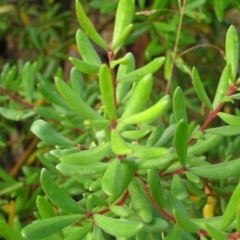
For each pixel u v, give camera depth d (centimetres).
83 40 28
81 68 25
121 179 24
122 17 26
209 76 61
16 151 65
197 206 38
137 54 62
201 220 26
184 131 27
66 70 68
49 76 62
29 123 62
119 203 28
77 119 40
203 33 60
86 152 24
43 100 56
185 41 54
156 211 29
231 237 24
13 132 62
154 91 58
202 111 52
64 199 26
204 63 61
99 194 32
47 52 66
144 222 27
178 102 29
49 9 66
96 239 26
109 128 24
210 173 28
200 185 36
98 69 25
